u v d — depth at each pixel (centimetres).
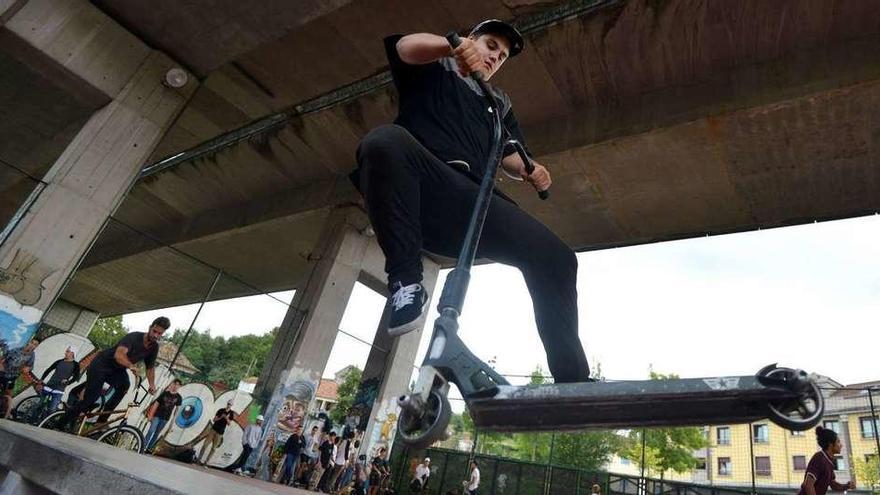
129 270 2116
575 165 963
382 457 1273
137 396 945
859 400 2430
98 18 780
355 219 1294
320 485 1128
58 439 146
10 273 680
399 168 115
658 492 1252
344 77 1024
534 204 1125
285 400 1110
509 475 1455
